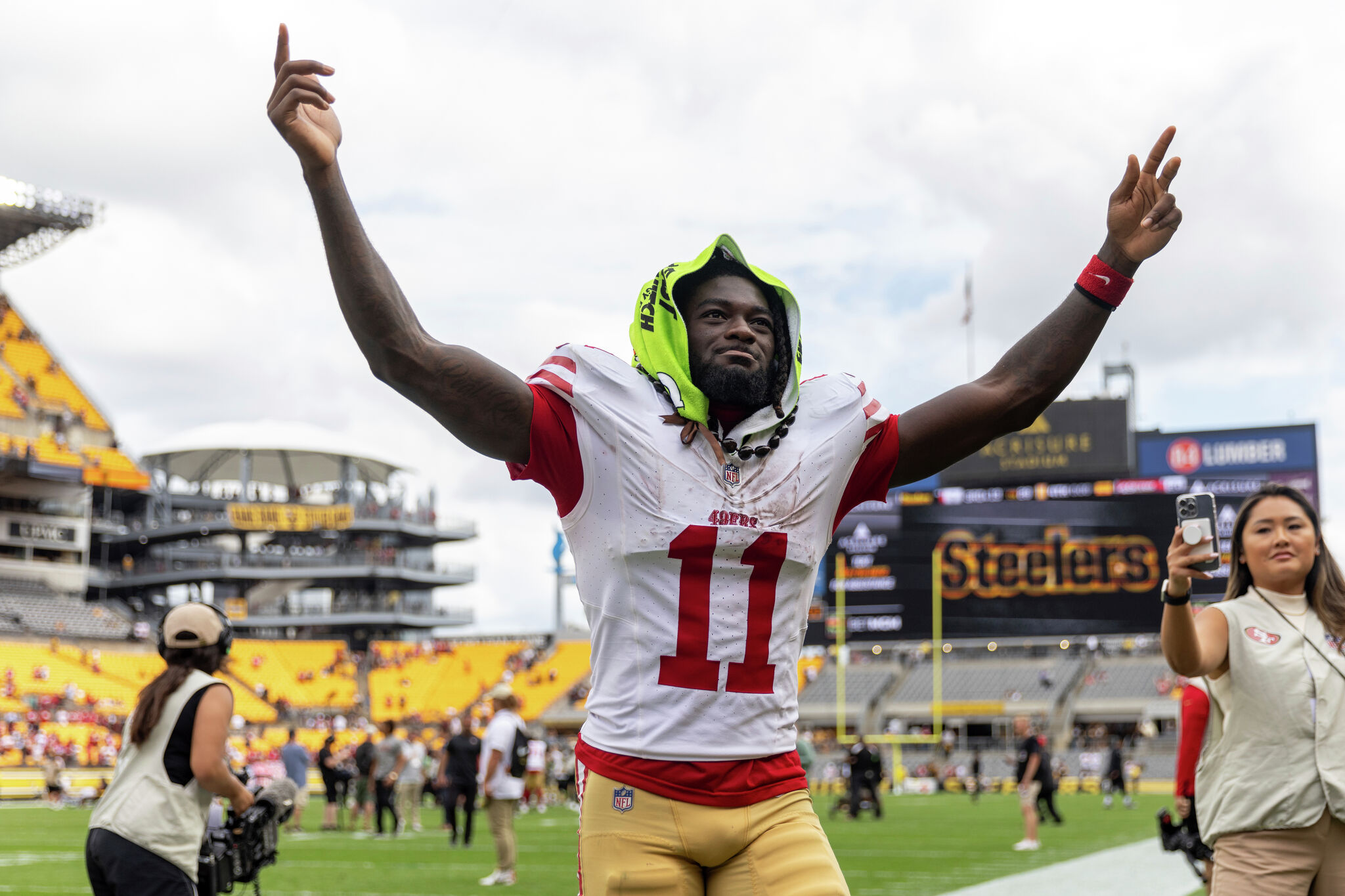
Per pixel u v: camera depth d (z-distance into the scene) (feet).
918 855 45.88
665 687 8.55
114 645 163.84
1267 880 12.71
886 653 163.94
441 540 214.07
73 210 171.42
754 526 8.67
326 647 183.62
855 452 9.30
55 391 180.04
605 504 8.70
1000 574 137.69
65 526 177.99
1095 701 147.43
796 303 9.12
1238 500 133.28
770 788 8.70
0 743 123.03
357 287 8.14
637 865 8.45
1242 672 12.99
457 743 51.85
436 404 8.34
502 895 33.24
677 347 8.86
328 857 46.32
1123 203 9.70
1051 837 56.70
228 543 217.36
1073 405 138.41
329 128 8.42
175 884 13.87
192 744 14.10
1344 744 12.66
